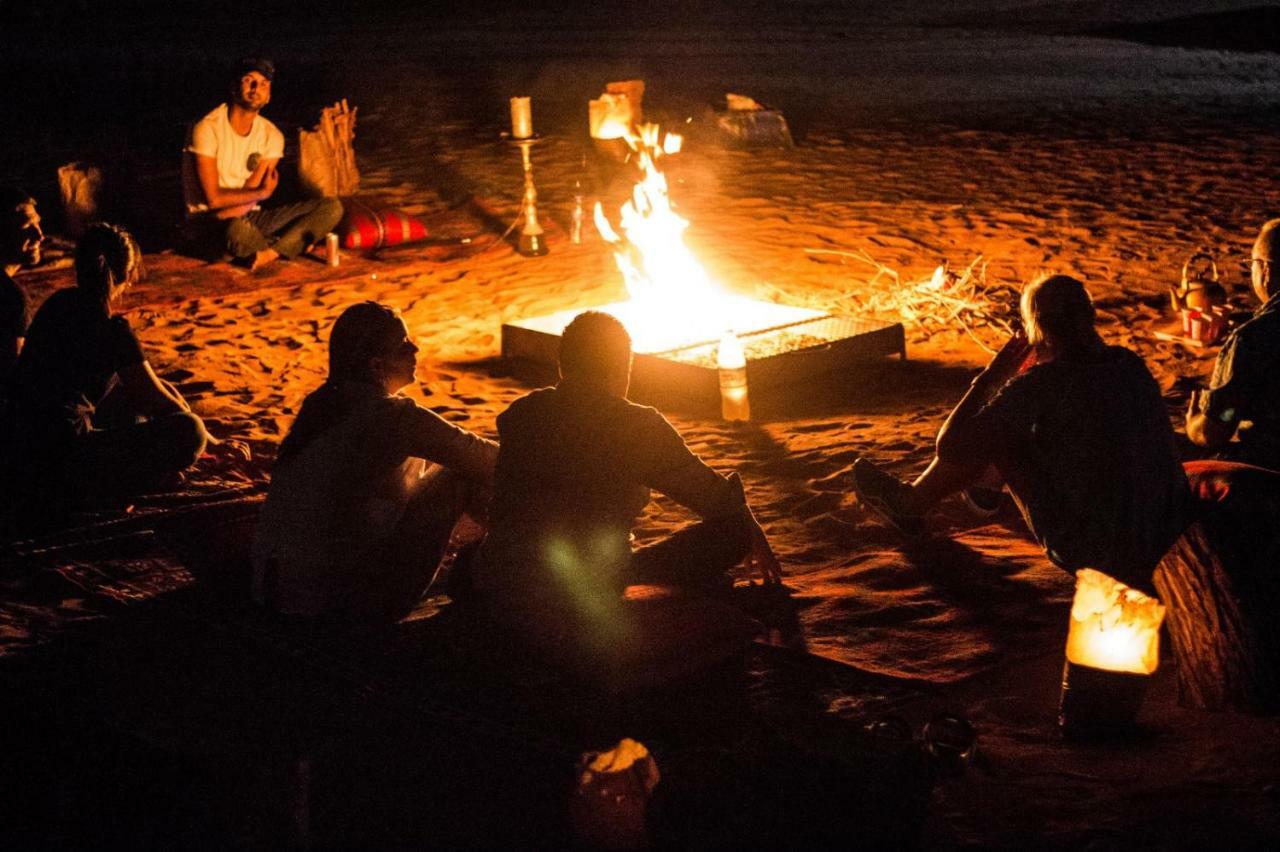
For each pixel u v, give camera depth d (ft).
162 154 47.96
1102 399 14.12
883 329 25.79
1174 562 14.02
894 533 18.11
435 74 67.56
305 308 30.60
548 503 14.35
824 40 81.30
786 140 48.21
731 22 90.99
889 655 14.88
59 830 12.04
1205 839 11.46
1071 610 14.28
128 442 19.21
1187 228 35.76
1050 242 34.81
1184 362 25.50
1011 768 12.72
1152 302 29.48
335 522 15.11
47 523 18.92
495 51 76.54
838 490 19.75
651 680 13.97
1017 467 14.74
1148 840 11.48
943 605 16.05
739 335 25.63
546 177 43.78
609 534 14.48
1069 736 13.23
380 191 42.29
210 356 27.27
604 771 11.11
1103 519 14.07
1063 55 73.41
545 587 14.28
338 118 36.81
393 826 11.77
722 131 48.08
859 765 10.93
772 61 72.18
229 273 33.30
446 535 15.67
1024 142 48.19
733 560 15.81
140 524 18.48
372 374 15.46
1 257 20.66
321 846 11.62
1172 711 13.93
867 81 64.64
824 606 16.11
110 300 19.39
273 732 12.96
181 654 14.82
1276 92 58.54
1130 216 37.27
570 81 64.85
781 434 22.52
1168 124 50.80
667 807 10.84
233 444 21.18
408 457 15.42
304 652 14.57
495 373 26.23
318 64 71.41
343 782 12.28
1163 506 14.16
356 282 32.58
